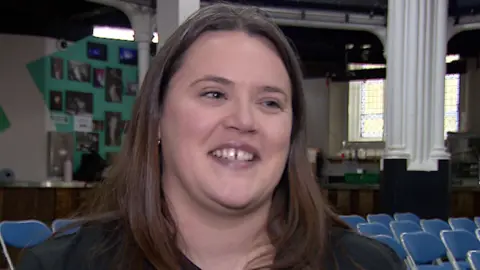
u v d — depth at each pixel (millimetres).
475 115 12938
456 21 9750
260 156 884
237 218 907
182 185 898
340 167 13359
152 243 893
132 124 979
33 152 10539
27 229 4148
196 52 896
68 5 10672
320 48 12719
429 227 5844
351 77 13500
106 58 11438
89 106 11188
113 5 9203
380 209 8391
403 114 8117
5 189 8484
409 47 8102
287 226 957
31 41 10500
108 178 1022
